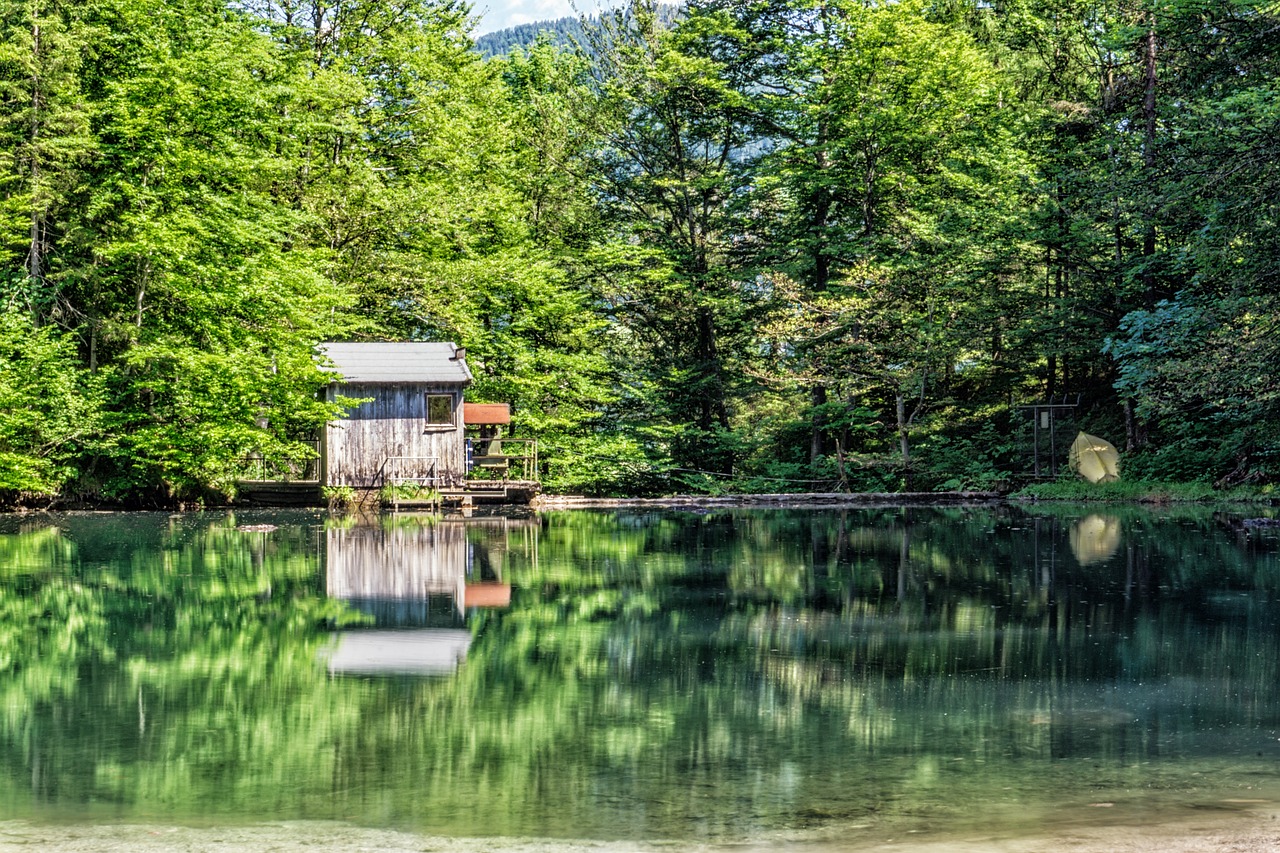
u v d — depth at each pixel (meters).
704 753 9.02
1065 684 11.23
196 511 31.95
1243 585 17.08
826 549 22.22
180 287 30.28
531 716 10.11
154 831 7.34
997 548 22.02
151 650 12.83
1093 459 36.41
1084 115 35.84
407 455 34.06
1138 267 32.78
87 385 29.92
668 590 17.11
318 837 7.23
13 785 8.27
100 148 29.83
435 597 16.44
